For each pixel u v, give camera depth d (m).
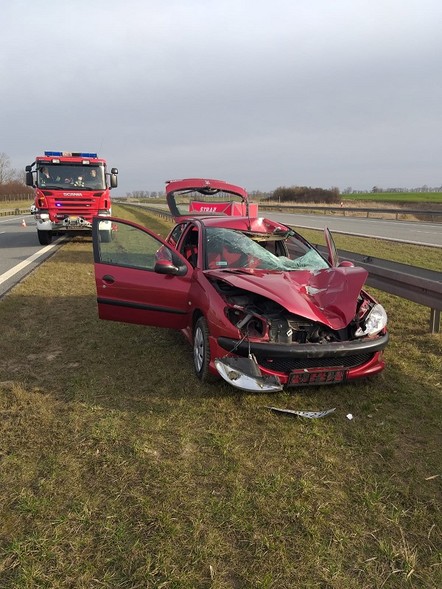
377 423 3.63
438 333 5.87
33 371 4.58
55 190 13.88
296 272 4.73
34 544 2.34
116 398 3.99
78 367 4.71
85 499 2.68
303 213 38.66
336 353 3.80
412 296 5.69
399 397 4.09
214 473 2.97
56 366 4.73
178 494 2.75
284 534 2.45
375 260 7.63
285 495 2.76
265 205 46.50
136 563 2.24
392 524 2.55
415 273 6.92
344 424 3.62
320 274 4.62
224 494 2.77
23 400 3.88
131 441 3.31
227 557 2.29
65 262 11.41
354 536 2.45
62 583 2.12
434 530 2.51
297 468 3.04
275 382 3.75
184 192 9.59
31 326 6.09
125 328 6.07
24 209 53.69
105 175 14.51
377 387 4.29
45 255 12.77
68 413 3.71
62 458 3.08
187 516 2.56
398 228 22.19
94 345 5.38
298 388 4.22
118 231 8.22
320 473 2.99
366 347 3.91
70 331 5.93
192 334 4.70
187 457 3.14
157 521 2.52
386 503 2.72
